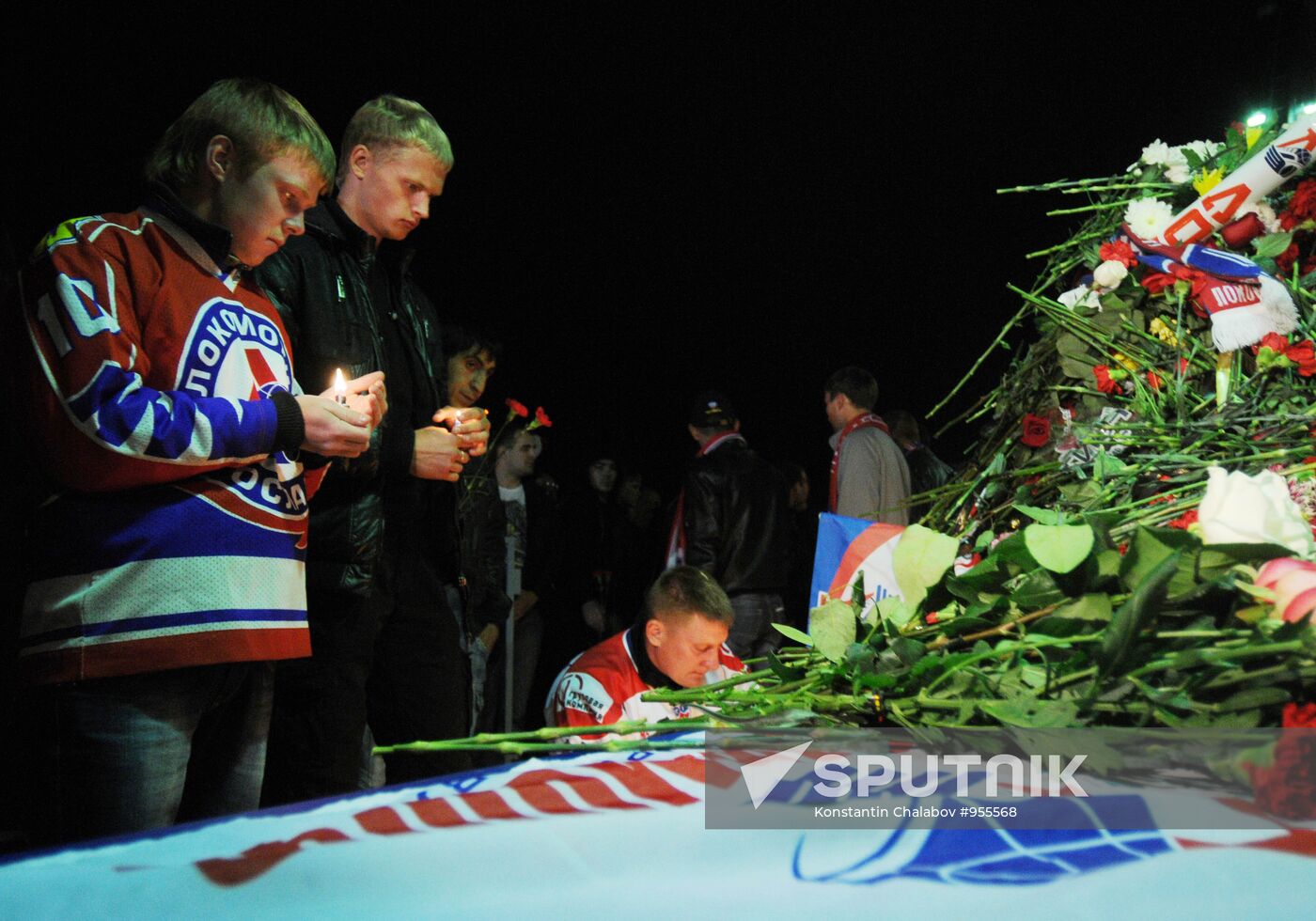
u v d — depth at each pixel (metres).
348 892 0.59
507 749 0.94
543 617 4.84
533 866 0.62
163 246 1.53
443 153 2.11
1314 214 1.75
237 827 0.72
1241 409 1.58
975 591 1.01
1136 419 1.79
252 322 1.62
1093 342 1.88
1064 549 0.92
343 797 0.83
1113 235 1.99
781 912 0.56
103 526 1.43
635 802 0.74
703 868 0.61
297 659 1.94
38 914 0.59
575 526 4.95
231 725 1.64
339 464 1.89
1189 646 0.88
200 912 0.58
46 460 1.40
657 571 4.54
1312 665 0.81
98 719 1.42
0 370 1.43
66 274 1.40
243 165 1.55
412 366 2.20
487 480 3.74
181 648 1.44
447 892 0.59
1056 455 1.86
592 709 2.39
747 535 3.94
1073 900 0.57
